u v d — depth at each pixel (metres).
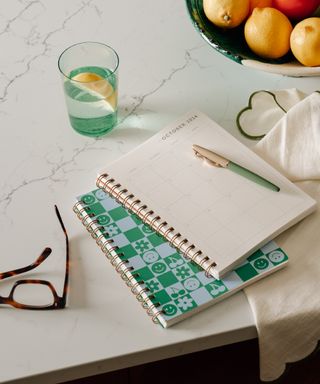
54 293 0.84
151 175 0.95
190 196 0.92
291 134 0.98
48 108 1.07
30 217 0.93
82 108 0.99
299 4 1.05
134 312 0.84
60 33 1.18
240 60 1.05
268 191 0.93
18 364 0.80
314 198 0.94
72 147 1.02
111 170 0.96
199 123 1.01
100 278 0.87
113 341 0.81
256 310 0.83
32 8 1.21
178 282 0.85
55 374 0.80
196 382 1.22
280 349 0.86
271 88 1.11
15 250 0.90
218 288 0.84
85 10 1.21
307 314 0.83
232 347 1.25
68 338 0.82
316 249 0.89
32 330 0.82
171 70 1.13
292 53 1.08
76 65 1.06
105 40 1.17
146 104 1.08
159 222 0.89
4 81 1.11
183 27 1.20
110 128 1.04
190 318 0.83
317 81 1.12
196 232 0.88
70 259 0.89
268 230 0.88
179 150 0.98
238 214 0.90
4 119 1.05
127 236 0.90
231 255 0.85
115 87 1.00
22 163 1.00
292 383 1.28
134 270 0.86
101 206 0.93
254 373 1.22
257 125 1.04
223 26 1.08
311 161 0.96
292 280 0.86
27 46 1.16
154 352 0.82
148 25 1.20
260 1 1.08
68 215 0.94
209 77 1.12
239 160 0.96
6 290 0.86
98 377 1.21
